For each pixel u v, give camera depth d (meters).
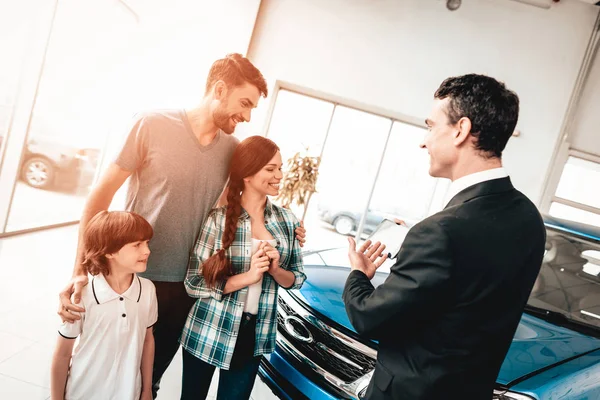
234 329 1.27
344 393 1.52
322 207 5.41
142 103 4.76
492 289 0.86
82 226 1.24
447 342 0.88
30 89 3.41
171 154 1.30
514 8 4.76
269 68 4.86
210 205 1.43
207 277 1.24
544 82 4.81
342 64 4.85
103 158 4.99
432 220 0.90
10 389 1.66
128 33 4.70
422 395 0.89
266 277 1.37
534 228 0.92
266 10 4.80
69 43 3.85
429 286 0.85
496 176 0.94
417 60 4.84
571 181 4.90
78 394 1.18
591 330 1.85
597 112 4.82
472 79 0.94
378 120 5.29
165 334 1.43
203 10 4.66
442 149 0.98
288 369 1.67
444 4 4.80
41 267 3.18
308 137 5.29
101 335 1.18
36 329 2.22
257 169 1.29
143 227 1.18
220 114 1.28
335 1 4.80
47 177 4.42
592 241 2.16
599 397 1.37
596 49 4.70
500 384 1.36
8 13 3.34
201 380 1.35
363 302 0.93
